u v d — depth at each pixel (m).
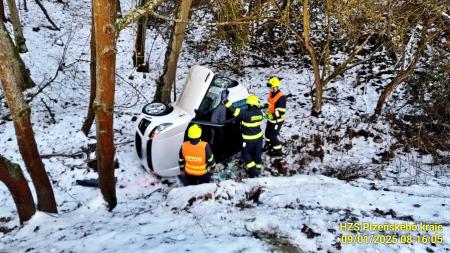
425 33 8.15
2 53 4.50
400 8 7.90
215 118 7.06
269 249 4.06
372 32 8.38
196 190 5.96
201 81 7.14
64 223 5.44
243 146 7.05
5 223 5.87
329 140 8.32
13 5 12.30
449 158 7.48
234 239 4.27
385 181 6.70
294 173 7.40
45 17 16.91
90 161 7.42
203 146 6.26
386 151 7.80
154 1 4.78
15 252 4.66
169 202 5.89
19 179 5.25
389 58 12.04
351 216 4.88
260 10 7.79
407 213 4.93
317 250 4.14
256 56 13.17
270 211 5.12
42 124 9.07
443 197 5.63
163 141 6.93
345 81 11.24
